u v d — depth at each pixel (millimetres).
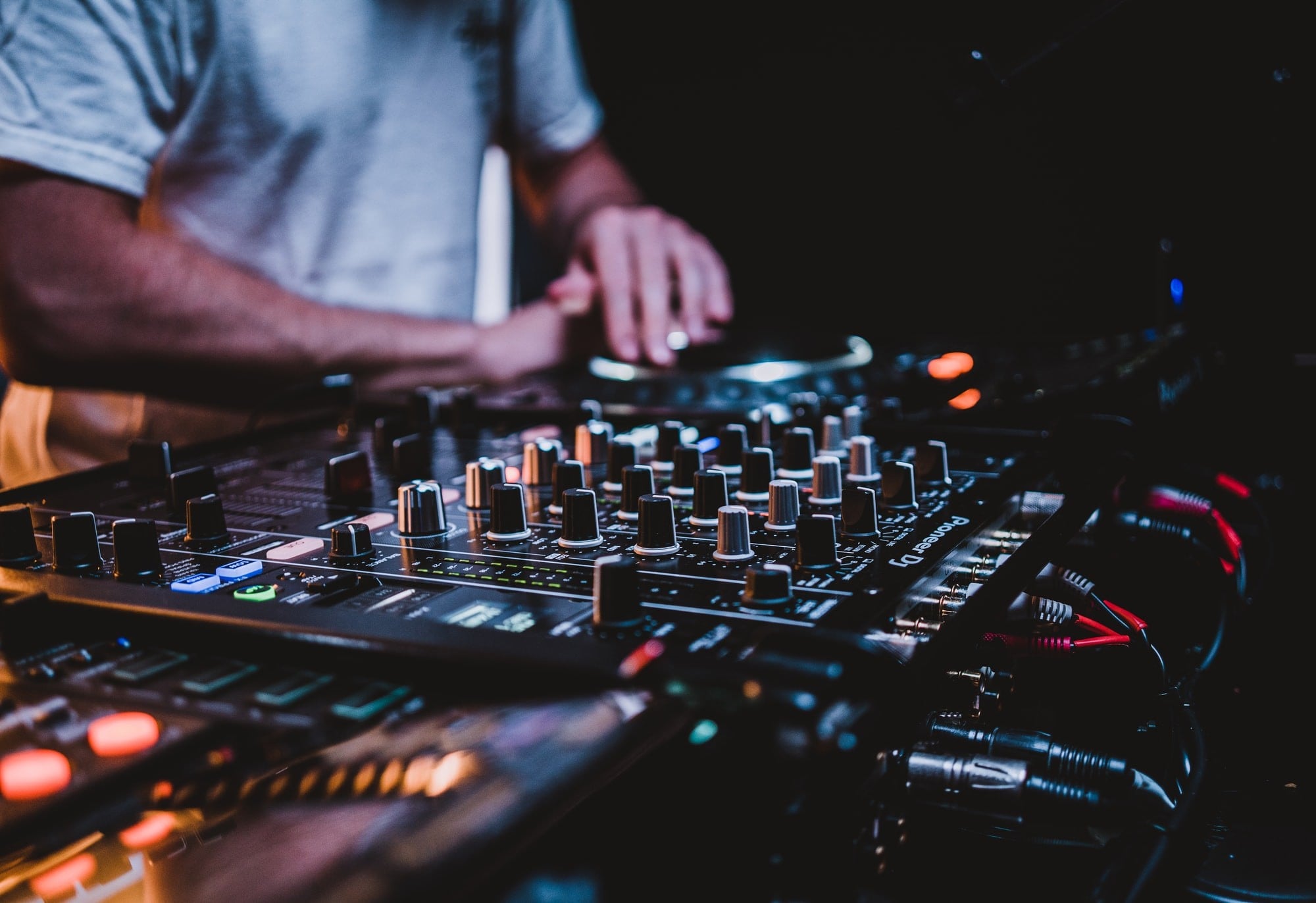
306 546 916
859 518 901
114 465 1231
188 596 727
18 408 2053
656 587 781
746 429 1405
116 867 572
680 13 2838
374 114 2357
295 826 578
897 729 632
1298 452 1907
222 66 2098
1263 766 1095
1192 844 754
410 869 537
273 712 616
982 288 2676
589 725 645
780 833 592
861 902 668
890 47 2674
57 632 722
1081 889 913
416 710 622
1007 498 1045
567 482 1006
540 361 2426
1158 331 2170
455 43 2490
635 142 2920
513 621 711
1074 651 994
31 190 1868
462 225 2607
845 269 2799
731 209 2873
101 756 577
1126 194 2486
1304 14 1800
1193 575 1342
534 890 796
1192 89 1948
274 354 2125
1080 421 1225
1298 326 1907
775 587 731
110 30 1900
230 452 1350
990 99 1543
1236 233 1932
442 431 1499
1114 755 983
